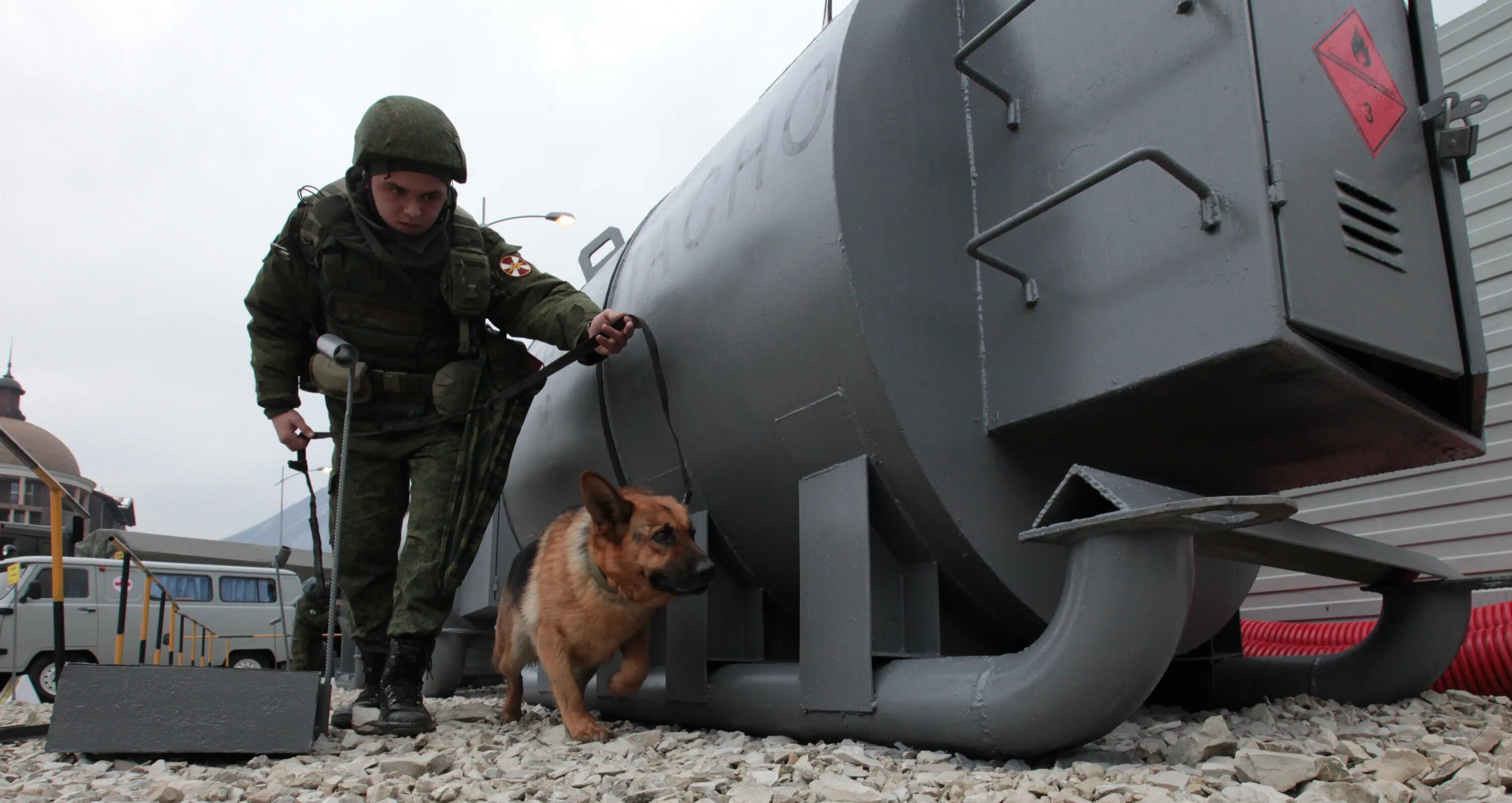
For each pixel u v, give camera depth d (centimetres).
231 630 1551
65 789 250
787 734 298
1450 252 264
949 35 309
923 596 278
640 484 394
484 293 367
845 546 274
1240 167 223
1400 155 258
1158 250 240
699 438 341
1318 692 327
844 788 205
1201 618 345
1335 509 567
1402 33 273
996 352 281
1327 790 185
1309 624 528
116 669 294
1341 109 243
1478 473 505
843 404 272
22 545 1791
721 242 328
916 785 213
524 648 397
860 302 263
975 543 268
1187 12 240
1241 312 219
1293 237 220
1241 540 245
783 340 290
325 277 358
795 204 286
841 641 271
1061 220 269
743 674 323
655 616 390
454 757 294
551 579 340
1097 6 266
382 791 229
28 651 1358
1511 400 496
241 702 297
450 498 363
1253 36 226
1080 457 295
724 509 344
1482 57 539
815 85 295
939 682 244
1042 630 288
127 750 285
